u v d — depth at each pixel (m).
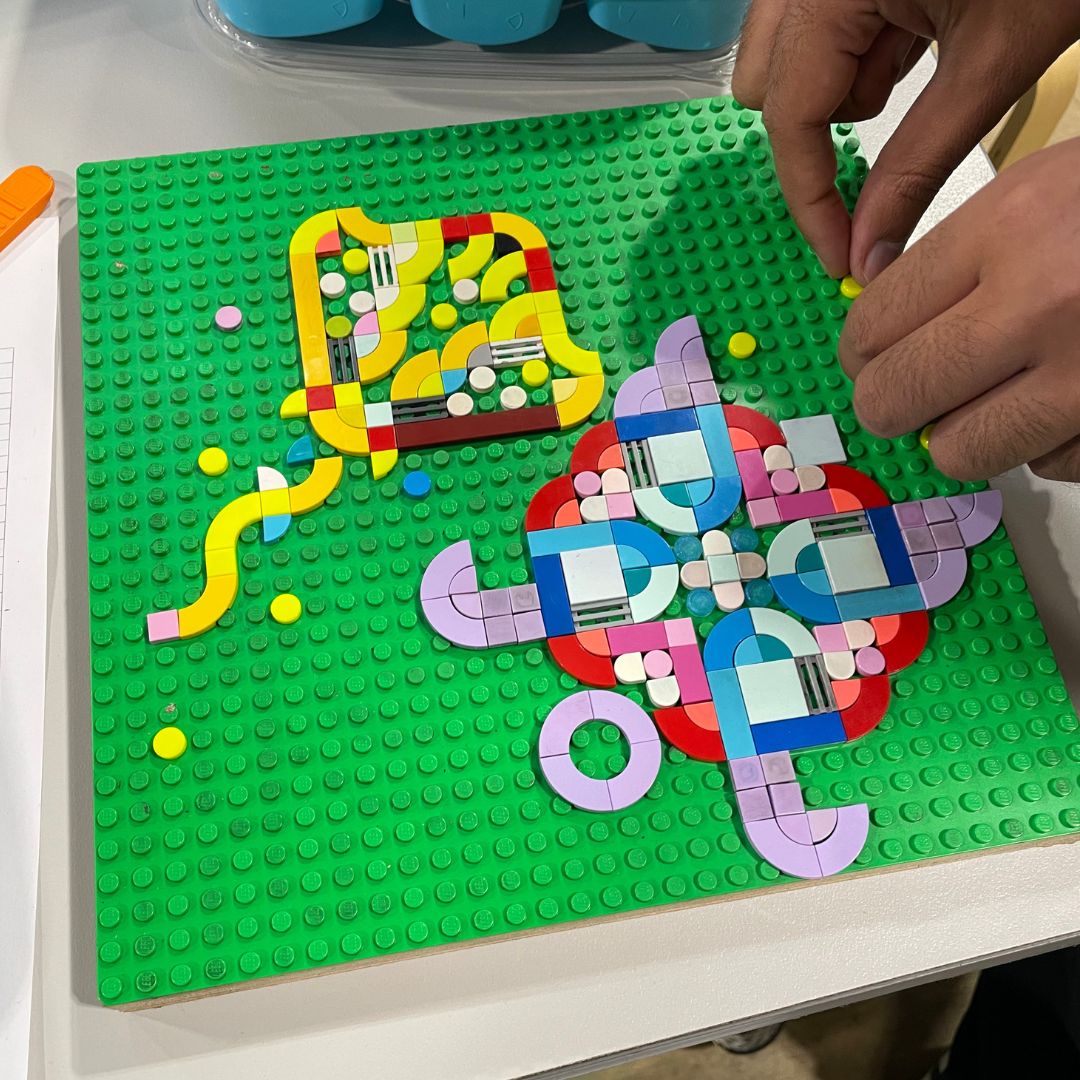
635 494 0.57
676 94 0.70
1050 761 0.52
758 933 0.49
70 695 0.53
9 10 0.70
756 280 0.63
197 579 0.54
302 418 0.58
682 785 0.51
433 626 0.53
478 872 0.49
